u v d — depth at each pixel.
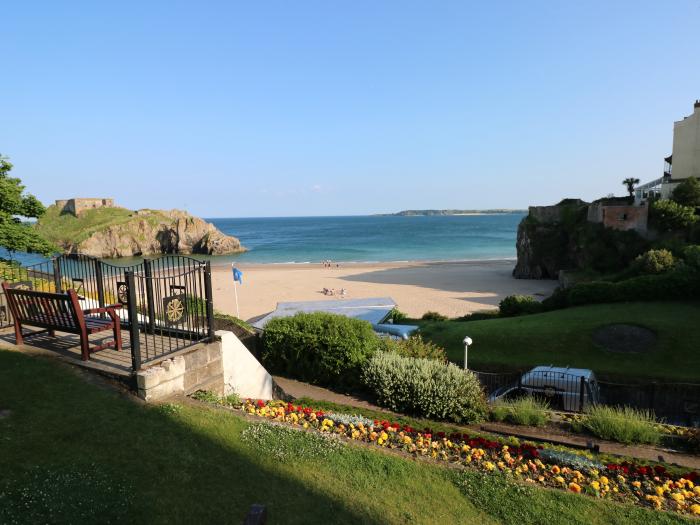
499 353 19.39
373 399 10.87
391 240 134.75
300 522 4.47
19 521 3.88
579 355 18.62
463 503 5.20
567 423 9.88
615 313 22.22
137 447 5.28
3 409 5.60
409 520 4.75
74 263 12.44
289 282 52.47
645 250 41.94
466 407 9.80
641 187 49.22
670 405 14.37
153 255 119.00
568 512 5.07
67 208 138.12
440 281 53.28
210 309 7.96
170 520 4.26
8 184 22.91
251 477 5.10
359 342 11.84
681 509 5.34
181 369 7.02
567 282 44.66
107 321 7.98
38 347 7.77
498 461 6.30
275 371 13.07
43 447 4.98
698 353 17.58
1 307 9.24
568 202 65.25
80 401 6.02
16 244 22.78
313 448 5.91
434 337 21.52
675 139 45.53
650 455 8.11
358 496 5.03
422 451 6.46
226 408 6.78
